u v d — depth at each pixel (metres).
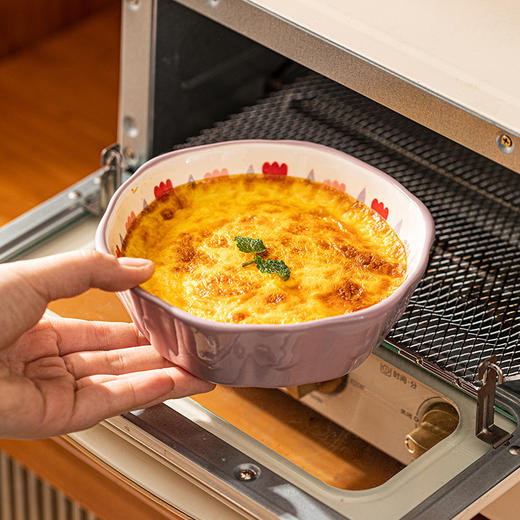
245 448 0.75
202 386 0.77
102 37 1.80
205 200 0.83
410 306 0.85
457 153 1.11
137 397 0.73
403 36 0.80
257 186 0.84
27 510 1.52
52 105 1.60
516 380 0.78
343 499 0.71
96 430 0.80
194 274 0.75
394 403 0.81
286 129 1.09
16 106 1.59
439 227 0.98
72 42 1.77
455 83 0.76
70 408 0.72
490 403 0.75
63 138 1.53
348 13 0.82
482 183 1.06
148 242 0.78
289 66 1.16
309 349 0.68
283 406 0.80
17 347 0.77
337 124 1.11
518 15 0.83
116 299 0.88
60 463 0.91
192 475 0.74
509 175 1.08
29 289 0.70
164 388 0.74
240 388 0.81
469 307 0.87
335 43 0.80
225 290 0.73
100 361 0.79
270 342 0.67
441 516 0.70
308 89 1.16
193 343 0.68
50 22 1.77
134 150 1.03
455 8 0.83
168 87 1.00
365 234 0.81
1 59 1.70
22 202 1.40
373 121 1.12
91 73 1.69
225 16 0.87
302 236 0.79
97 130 1.56
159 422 0.76
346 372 0.74
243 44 1.07
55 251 0.93
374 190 0.81
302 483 0.72
